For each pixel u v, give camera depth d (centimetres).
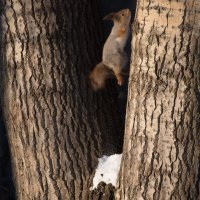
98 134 1061
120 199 936
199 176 888
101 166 1040
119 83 987
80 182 1045
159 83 862
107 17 982
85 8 1052
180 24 841
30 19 1002
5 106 1059
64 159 1038
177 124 867
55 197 1047
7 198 1719
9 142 1080
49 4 1005
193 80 853
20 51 1012
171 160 879
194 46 844
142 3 862
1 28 1021
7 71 1030
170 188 888
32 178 1050
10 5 1002
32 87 1020
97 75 1017
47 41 1009
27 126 1033
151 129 879
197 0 832
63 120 1030
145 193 899
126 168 918
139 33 869
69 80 1028
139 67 875
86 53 1046
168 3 840
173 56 850
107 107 1077
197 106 861
